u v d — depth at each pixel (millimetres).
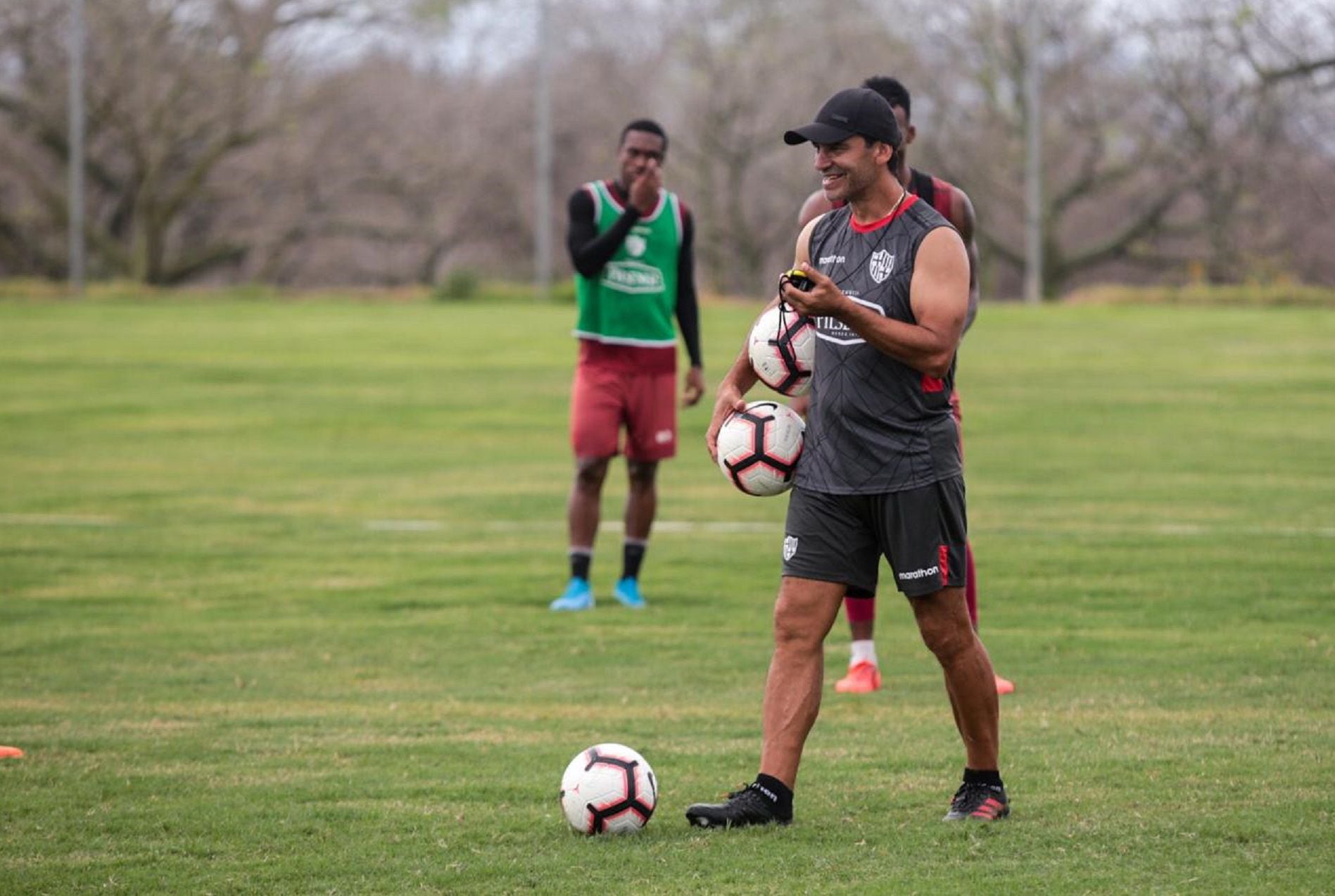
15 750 15039
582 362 23203
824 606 12578
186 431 43312
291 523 30625
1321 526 28594
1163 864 11289
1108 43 114562
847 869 11289
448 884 11102
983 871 11180
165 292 95438
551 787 13828
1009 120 118062
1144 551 26438
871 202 12461
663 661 19594
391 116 125812
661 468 37562
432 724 16391
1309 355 58500
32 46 110562
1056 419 44406
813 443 12547
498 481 35844
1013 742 15180
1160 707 16641
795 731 12539
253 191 119062
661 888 10922
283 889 11039
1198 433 41625
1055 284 121500
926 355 11953
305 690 18062
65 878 11297
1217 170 113062
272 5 112812
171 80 112312
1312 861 11305
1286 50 90938
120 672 19031
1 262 119812
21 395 50031
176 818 12828
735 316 77500
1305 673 18188
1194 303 85438
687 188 128750
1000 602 22844
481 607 23156
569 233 22828
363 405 48531
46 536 28953
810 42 126438
